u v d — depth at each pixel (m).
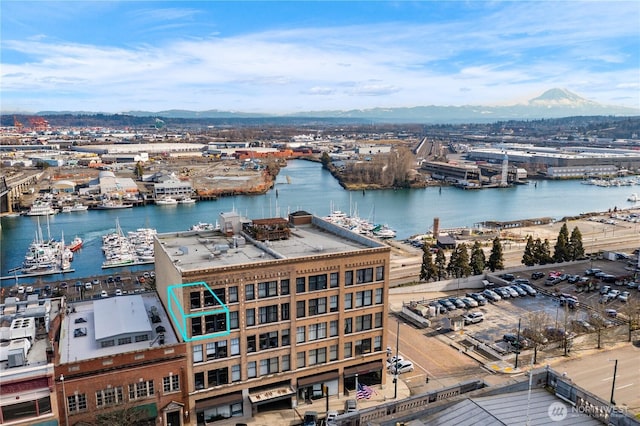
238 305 71.06
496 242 145.00
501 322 109.69
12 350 60.25
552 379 46.88
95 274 162.75
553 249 180.38
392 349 96.94
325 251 80.50
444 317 112.12
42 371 60.25
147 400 67.31
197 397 70.50
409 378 85.75
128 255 176.62
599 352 93.31
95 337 70.19
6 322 71.06
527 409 42.50
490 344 97.75
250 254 80.00
